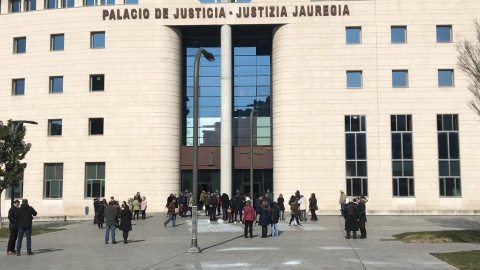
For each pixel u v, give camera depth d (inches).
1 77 1662.2
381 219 1317.7
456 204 1502.2
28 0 1692.9
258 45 1743.4
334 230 1022.4
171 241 845.2
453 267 523.8
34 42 1643.7
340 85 1553.9
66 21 1628.9
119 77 1593.3
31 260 615.8
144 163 1562.5
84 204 1558.8
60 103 1606.8
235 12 1589.6
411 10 1563.7
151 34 1598.2
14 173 1092.5
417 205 1504.7
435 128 1530.5
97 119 1600.6
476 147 1519.4
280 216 1290.6
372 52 1556.3
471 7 1557.6
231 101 1606.8
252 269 520.4
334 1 1577.3
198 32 1681.8
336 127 1540.4
